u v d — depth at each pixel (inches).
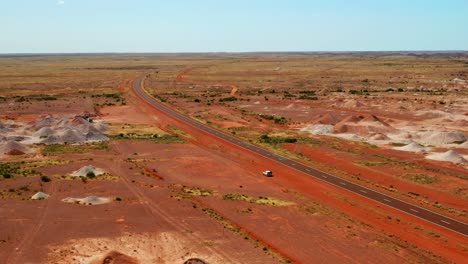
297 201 2461.9
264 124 5034.5
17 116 5300.2
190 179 2881.4
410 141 4116.6
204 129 4697.3
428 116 5374.0
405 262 1744.6
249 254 1750.7
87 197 2341.3
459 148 3863.2
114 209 2208.4
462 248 1915.6
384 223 2187.5
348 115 5457.7
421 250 1868.8
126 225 2011.6
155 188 2576.3
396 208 2409.0
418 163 3368.6
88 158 3302.2
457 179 2920.8
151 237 1892.2
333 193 2642.7
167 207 2260.1
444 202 2527.1
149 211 2199.8
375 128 4537.4
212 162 3299.7
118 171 2935.5
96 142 3929.6
